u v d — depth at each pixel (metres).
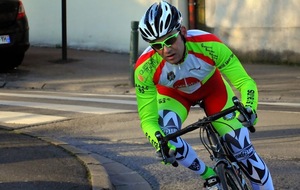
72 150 5.82
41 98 9.47
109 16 14.70
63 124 7.40
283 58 12.84
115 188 4.91
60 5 15.28
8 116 7.86
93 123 7.45
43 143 6.16
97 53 14.59
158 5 3.21
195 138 6.60
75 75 11.80
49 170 5.09
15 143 6.16
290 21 12.63
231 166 3.48
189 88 3.64
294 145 6.16
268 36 12.97
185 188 4.85
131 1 14.28
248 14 13.17
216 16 13.62
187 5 13.77
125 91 10.38
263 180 3.64
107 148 6.27
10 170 5.08
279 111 8.14
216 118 3.22
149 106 3.55
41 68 12.51
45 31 15.57
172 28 3.16
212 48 3.44
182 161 3.60
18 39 11.72
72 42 15.30
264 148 6.05
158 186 4.94
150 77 3.53
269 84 10.50
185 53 3.41
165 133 3.58
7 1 11.49
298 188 4.75
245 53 13.34
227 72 3.47
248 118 3.09
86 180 4.80
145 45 13.89
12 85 11.06
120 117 7.79
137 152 6.09
